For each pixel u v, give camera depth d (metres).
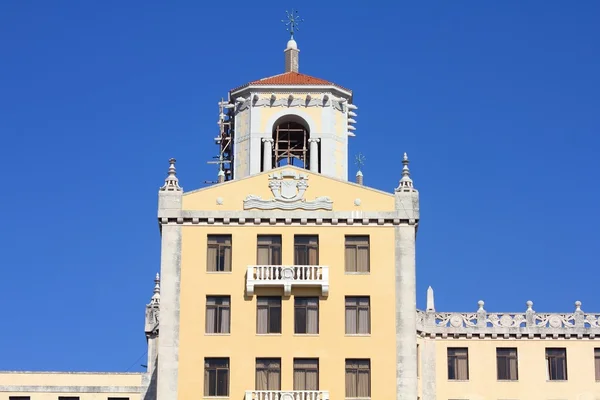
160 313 75.62
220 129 90.44
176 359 74.94
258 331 75.56
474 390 83.81
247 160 85.19
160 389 74.38
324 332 75.50
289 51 91.31
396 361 75.12
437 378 83.94
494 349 84.75
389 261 76.81
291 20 92.44
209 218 77.19
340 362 75.06
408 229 77.44
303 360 75.19
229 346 75.19
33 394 92.38
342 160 85.81
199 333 75.38
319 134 85.31
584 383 84.19
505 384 84.06
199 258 76.69
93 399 92.56
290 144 88.44
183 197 77.62
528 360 84.62
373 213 77.38
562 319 85.31
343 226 77.38
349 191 78.06
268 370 75.00
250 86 86.19
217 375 74.88
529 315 85.31
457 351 84.81
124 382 93.12
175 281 76.19
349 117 87.75
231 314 75.69
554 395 83.94
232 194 77.88
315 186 78.12
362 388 74.81
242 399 74.31
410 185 78.25
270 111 85.88
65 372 93.19
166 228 77.12
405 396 74.56
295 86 86.00
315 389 74.69
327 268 76.06
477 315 85.25
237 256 76.81
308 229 77.31
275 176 78.19
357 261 76.94
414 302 76.12
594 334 84.94
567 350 84.88
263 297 76.12
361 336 75.50
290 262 76.75
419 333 84.31
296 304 76.06
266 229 77.31
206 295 76.06
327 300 76.06
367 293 76.25
